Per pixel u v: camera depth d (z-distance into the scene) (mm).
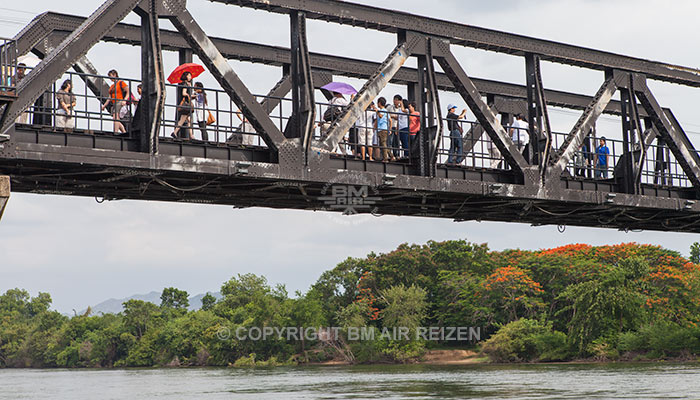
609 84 21359
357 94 17344
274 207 19359
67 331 145875
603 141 24422
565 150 20328
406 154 20094
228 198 18531
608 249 80312
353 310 88875
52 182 16703
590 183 21500
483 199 19922
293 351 94062
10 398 41188
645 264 68562
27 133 14102
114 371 96312
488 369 58531
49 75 13844
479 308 80750
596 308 65188
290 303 96000
